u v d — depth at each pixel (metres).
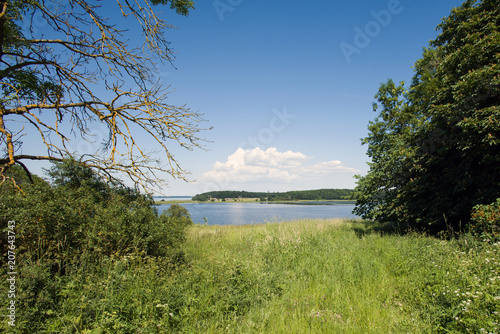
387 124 15.88
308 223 13.54
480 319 3.23
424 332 3.47
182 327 3.40
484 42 8.80
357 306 4.29
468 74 8.50
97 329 2.88
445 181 10.24
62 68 6.11
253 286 4.87
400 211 11.81
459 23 11.00
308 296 4.68
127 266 4.58
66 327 2.93
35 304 3.14
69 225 4.52
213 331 3.39
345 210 63.41
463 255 5.57
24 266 3.54
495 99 8.80
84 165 6.21
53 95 6.48
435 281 4.55
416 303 4.29
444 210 9.88
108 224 5.06
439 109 9.62
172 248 6.80
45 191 4.77
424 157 11.34
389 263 6.25
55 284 3.57
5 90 6.11
